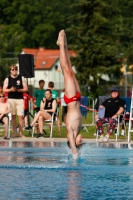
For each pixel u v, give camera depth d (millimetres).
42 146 19844
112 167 13578
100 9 68625
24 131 28188
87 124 30781
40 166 13617
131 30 66062
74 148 15156
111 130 22438
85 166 13750
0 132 27391
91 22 69062
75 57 69938
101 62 69250
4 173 12438
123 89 71250
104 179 11586
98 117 23531
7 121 23562
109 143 21609
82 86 70000
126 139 23938
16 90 24156
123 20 67188
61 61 14914
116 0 68938
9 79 24125
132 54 67500
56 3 117375
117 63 69500
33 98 29297
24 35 109812
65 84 14805
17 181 11250
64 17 116375
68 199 9281
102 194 9812
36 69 110125
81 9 69500
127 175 12195
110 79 70812
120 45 68438
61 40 15031
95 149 18672
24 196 9562
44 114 24438
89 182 11172
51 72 110000
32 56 27719
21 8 113250
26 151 17859
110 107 23344
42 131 24406
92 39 68875
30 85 69062
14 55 95750
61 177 11844
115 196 9625
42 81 29359
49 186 10641
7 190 10188
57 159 15336
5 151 17844
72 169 13219
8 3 114375
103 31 69250
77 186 10672
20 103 24328
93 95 68812
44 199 9273
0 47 79125
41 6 114562
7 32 110688
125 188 10469
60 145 20328
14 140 22938
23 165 13859
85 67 69688
